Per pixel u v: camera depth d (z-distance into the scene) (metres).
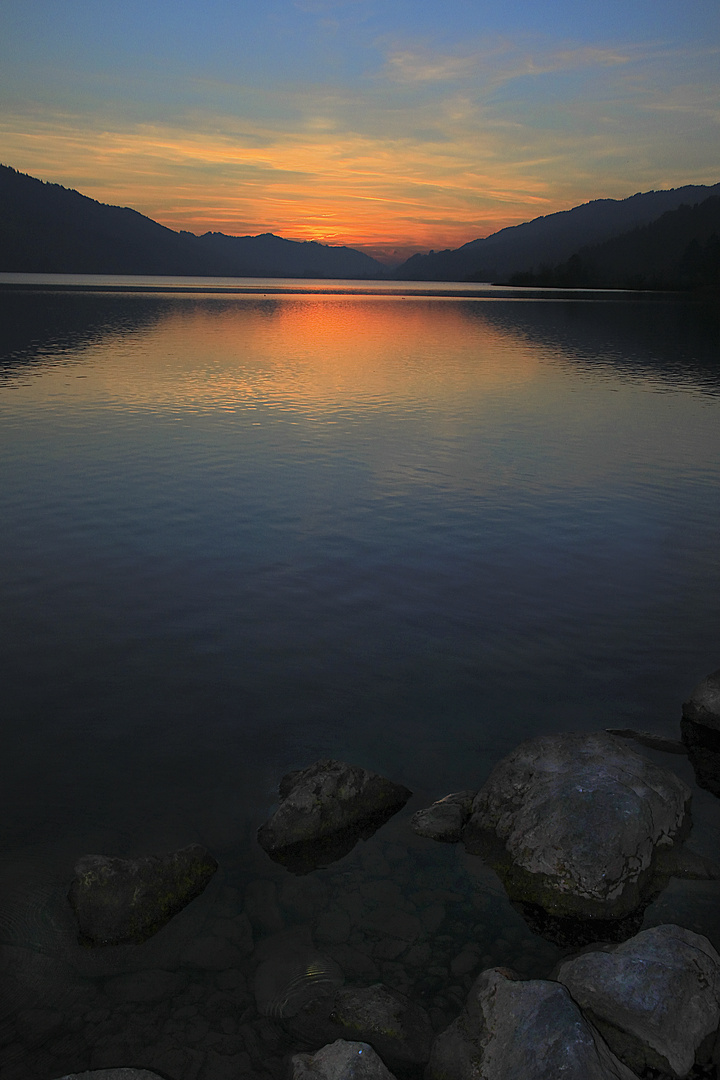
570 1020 4.28
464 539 13.43
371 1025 4.63
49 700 8.19
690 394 31.41
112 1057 4.44
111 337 52.03
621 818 5.88
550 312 103.88
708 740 7.75
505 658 9.32
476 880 5.90
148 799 6.72
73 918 5.38
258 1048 4.51
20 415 24.11
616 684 8.78
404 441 21.61
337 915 5.55
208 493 16.02
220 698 8.33
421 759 7.43
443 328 70.06
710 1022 4.51
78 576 11.48
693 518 14.79
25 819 6.41
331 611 10.50
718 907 5.59
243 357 41.94
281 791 6.82
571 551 12.92
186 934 5.34
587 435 22.89
